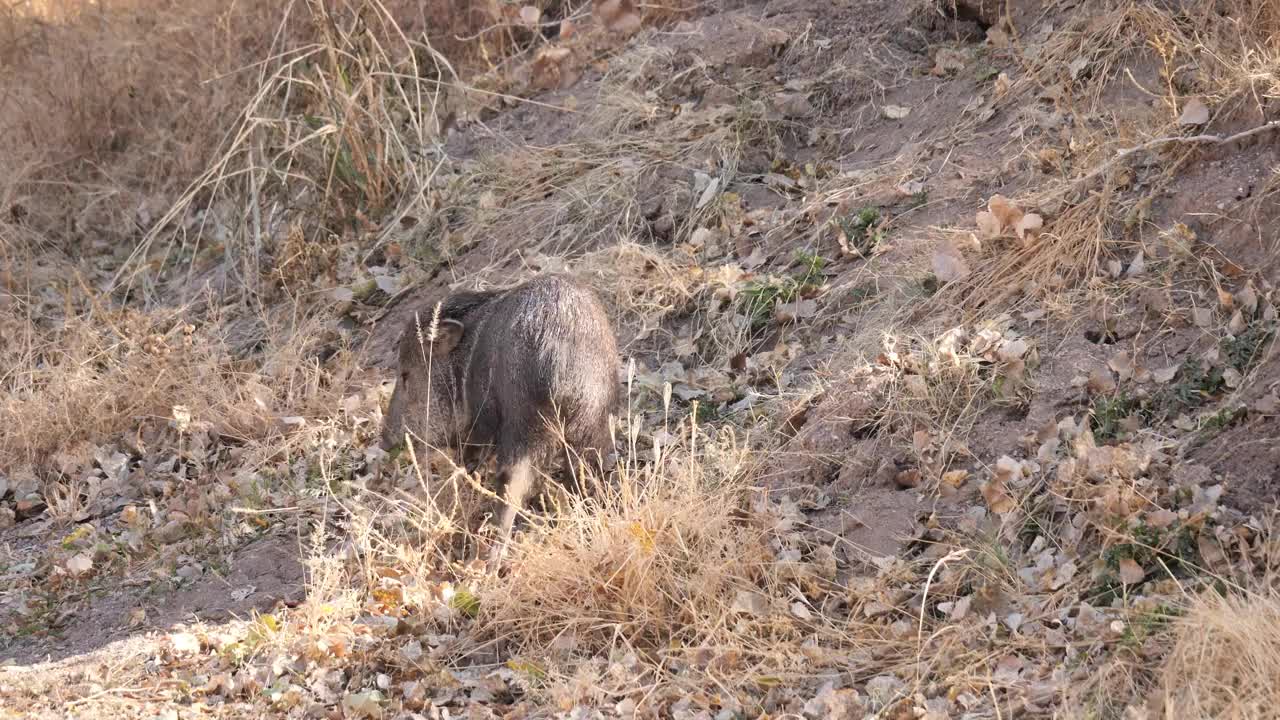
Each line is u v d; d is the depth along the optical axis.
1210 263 9.73
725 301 11.80
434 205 14.38
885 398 9.79
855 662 7.75
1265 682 6.50
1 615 9.77
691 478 8.86
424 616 8.77
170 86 17.61
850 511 9.11
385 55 15.33
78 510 11.20
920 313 10.71
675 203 13.20
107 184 17.08
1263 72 10.59
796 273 11.84
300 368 12.79
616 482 10.00
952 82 13.29
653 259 12.45
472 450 10.28
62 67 17.73
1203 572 7.62
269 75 16.44
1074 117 11.72
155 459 11.77
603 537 8.59
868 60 14.03
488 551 9.43
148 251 16.12
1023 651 7.54
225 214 15.73
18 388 12.98
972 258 10.84
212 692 8.29
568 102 15.45
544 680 7.96
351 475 11.02
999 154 12.00
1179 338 9.41
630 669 7.93
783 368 10.91
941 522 8.77
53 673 8.67
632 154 14.09
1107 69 12.02
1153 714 6.62
